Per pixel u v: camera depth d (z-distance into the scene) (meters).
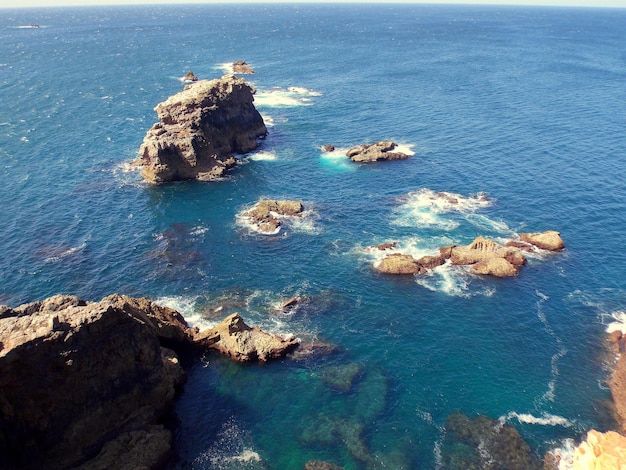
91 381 35.72
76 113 128.12
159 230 71.69
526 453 38.47
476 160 94.12
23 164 93.56
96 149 102.56
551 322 52.75
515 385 45.06
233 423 41.16
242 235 70.12
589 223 71.25
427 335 51.09
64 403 34.41
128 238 69.56
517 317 53.50
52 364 33.47
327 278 60.34
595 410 42.53
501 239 67.75
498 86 155.12
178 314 51.44
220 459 38.06
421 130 112.75
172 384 41.66
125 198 81.38
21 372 32.28
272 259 64.31
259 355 47.06
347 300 56.28
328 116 125.88
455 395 43.97
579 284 58.59
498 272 59.81
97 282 59.62
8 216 74.38
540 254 64.19
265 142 106.94
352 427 40.81
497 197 79.50
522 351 49.03
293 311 54.41
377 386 44.88
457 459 38.06
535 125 113.56
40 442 33.75
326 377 45.78
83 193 82.69
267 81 169.50
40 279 60.00
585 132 107.75
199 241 68.69
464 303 55.69
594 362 47.66
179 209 77.81
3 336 33.06
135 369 38.38
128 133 112.94
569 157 94.00
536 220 72.31
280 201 77.62
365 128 115.62
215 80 101.69
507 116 121.25
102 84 164.88
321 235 69.81
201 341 48.31
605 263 62.38
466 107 130.62
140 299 49.00
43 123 118.75
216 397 43.59
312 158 97.81
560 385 45.06
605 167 89.12
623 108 126.38
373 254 65.00
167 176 86.25
